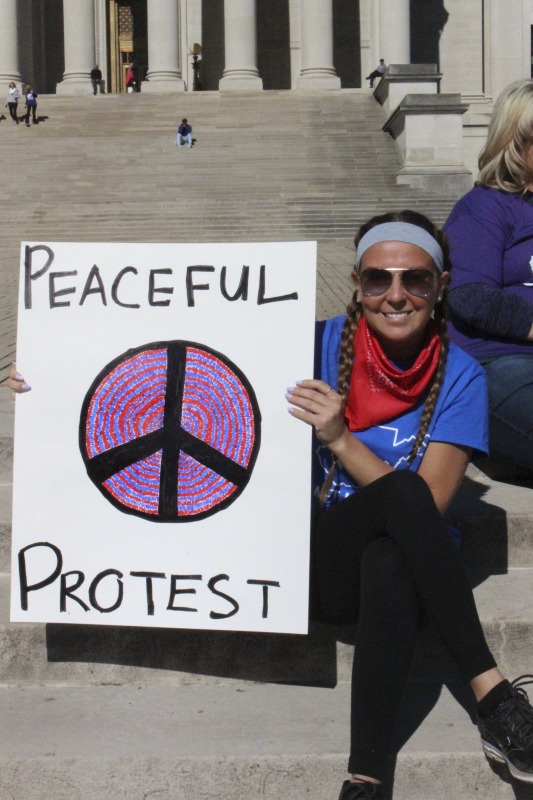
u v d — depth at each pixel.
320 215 28.73
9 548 4.92
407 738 3.88
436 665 4.39
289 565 4.03
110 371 4.10
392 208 29.64
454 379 4.14
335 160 33.12
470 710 4.10
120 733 3.91
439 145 31.91
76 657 4.34
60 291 4.12
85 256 4.12
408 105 31.61
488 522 4.91
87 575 4.10
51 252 4.12
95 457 4.10
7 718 4.04
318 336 4.38
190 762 3.71
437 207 29.94
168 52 43.38
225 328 4.09
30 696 4.24
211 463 4.06
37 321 4.12
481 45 50.25
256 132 35.53
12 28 43.91
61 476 4.11
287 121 36.66
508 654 4.32
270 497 4.04
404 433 4.16
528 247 5.24
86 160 33.06
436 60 50.31
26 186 30.91
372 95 39.69
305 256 4.06
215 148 34.03
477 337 5.32
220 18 49.78
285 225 28.06
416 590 3.74
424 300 3.99
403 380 4.10
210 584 4.06
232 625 4.06
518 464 5.39
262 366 4.06
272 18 50.22
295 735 3.89
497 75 49.91
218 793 3.72
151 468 4.08
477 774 3.76
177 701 4.19
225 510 4.05
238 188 30.66
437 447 4.10
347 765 3.71
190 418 4.08
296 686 4.34
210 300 4.09
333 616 4.15
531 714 3.61
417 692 4.25
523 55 50.16
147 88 43.41
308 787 3.73
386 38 44.75
